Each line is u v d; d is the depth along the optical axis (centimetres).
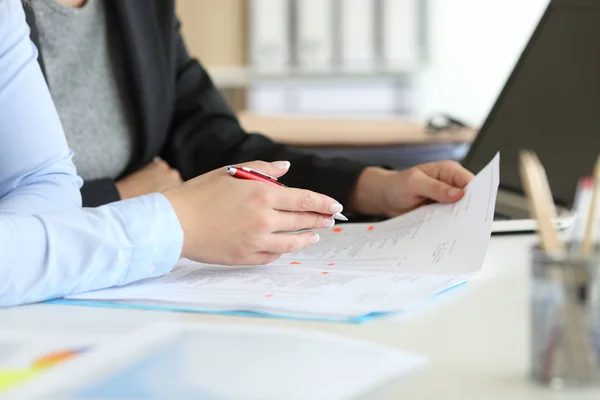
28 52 121
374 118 292
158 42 162
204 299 86
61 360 64
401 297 84
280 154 154
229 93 673
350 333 73
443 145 210
